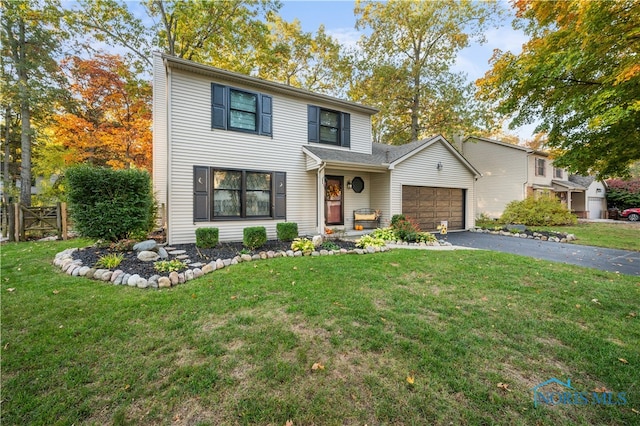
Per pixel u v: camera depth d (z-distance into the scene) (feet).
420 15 53.42
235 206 28.19
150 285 14.30
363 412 6.38
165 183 27.99
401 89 56.29
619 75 16.21
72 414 6.31
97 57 44.37
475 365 8.07
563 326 10.43
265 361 8.16
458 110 54.29
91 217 20.22
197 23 43.73
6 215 31.99
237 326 10.19
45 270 17.02
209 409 6.48
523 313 11.51
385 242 27.43
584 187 66.64
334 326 10.17
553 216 47.14
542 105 23.31
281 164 30.53
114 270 16.15
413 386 7.18
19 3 37.45
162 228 28.99
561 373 7.81
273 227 29.86
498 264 19.39
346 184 35.70
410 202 37.42
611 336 9.78
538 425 6.09
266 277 15.72
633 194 70.69
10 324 10.21
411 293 13.60
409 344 9.03
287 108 31.01
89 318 10.71
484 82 25.07
